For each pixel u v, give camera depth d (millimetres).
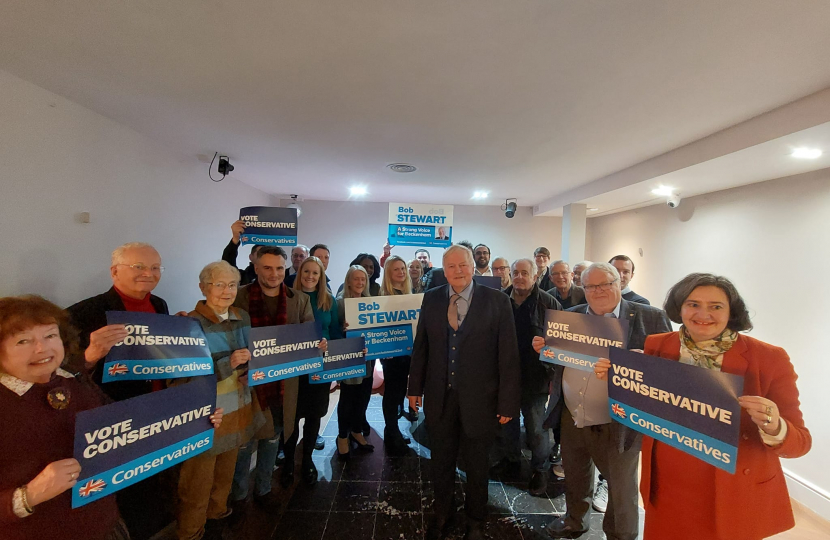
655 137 2357
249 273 2758
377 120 2143
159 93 1837
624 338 1349
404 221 3361
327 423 2891
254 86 1732
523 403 2133
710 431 984
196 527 1471
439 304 1705
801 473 2303
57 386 956
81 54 1465
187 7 1149
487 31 1246
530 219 5875
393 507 1930
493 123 2150
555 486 2154
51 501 917
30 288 1781
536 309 2096
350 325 2086
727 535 995
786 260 2609
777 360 988
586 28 1221
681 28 1216
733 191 3117
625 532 1456
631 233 4758
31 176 1763
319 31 1269
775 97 1743
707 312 1039
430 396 1686
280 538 1710
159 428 1114
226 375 1518
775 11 1114
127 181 2402
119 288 1507
